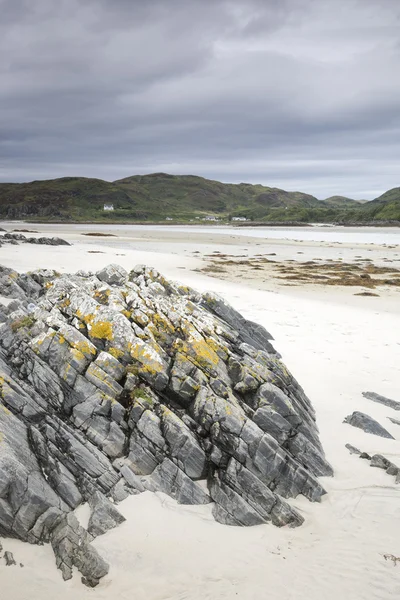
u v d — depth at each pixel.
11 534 9.83
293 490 12.38
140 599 9.07
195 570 9.77
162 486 11.71
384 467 13.70
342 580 9.73
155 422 12.22
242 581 9.61
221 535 10.74
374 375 20.69
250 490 11.75
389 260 74.00
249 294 39.06
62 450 11.47
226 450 12.34
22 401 11.88
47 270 31.31
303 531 11.25
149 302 16.17
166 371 13.48
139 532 10.45
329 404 17.69
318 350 23.78
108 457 11.95
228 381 14.39
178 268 56.47
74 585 9.19
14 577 9.07
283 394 14.31
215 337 15.95
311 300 38.38
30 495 9.98
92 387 12.54
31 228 164.12
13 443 10.75
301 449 13.37
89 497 10.93
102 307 14.52
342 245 103.00
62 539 9.84
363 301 39.16
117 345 13.66
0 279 29.00
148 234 135.88
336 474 13.38
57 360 12.95
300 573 9.91
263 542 10.73
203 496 11.67
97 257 59.53
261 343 21.56
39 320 14.11
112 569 9.61
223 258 73.06
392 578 9.79
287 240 118.00
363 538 11.00
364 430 15.75
